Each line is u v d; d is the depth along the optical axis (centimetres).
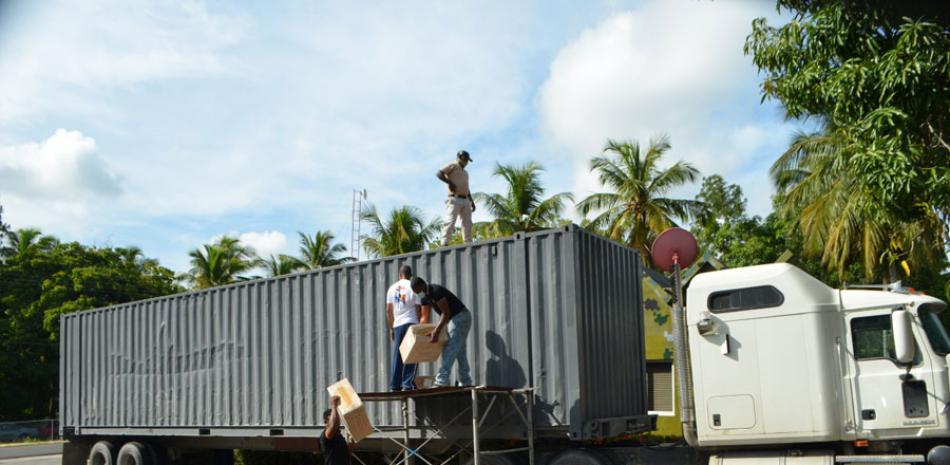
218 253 4200
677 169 2795
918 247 1972
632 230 2825
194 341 1292
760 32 1070
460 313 912
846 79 940
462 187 1158
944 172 929
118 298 4341
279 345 1160
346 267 1091
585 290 900
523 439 911
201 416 1258
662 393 1597
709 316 851
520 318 906
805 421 796
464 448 949
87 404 1505
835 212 2081
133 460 1388
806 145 2184
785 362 812
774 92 1086
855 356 793
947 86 910
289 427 1126
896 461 761
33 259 4347
